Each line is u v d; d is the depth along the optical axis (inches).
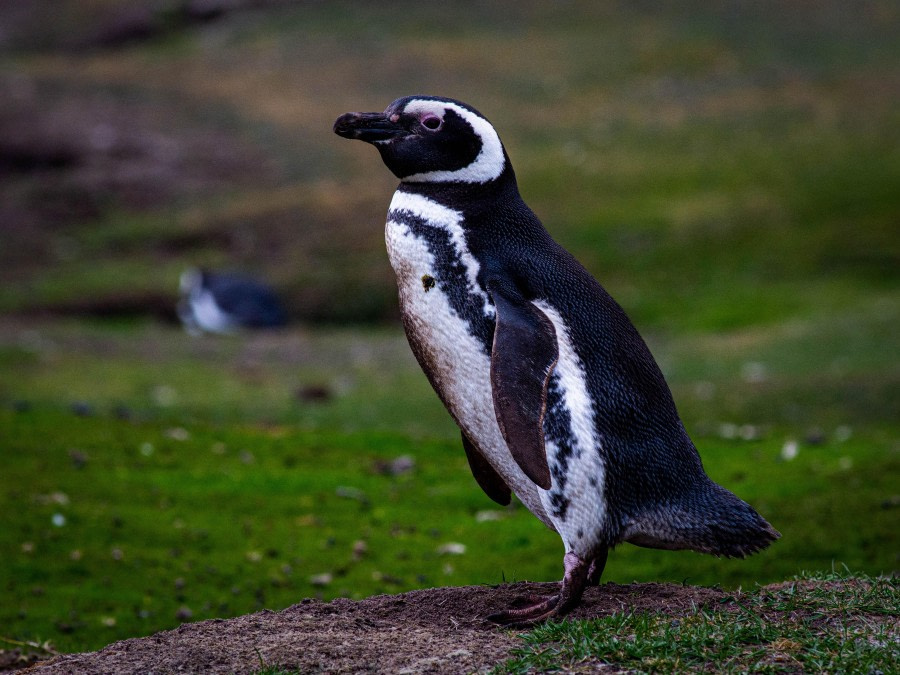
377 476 1653.5
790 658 611.2
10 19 6220.5
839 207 3700.8
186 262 3686.0
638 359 737.0
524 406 684.7
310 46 5654.5
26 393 2180.1
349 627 709.3
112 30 6008.9
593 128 4633.4
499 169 772.0
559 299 732.7
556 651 631.2
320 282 3412.9
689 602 727.1
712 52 5344.5
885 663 597.3
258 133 4785.9
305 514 1483.8
